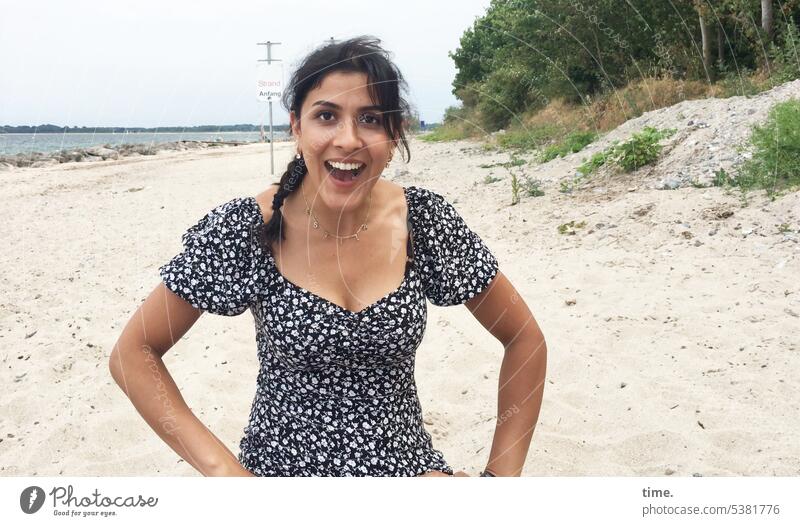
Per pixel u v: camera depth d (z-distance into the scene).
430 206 1.71
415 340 1.65
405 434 1.71
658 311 4.28
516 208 7.61
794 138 6.41
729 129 8.06
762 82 11.21
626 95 11.62
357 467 1.63
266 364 1.69
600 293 4.73
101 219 8.58
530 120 10.92
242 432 3.16
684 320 4.09
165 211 8.86
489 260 1.76
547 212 7.21
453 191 8.84
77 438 3.16
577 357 3.71
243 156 18.42
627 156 8.16
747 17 12.61
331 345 1.58
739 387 3.25
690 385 3.32
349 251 1.62
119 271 6.21
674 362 3.59
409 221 1.68
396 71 1.58
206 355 4.12
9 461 2.96
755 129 6.86
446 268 1.71
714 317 4.11
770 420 2.93
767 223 5.61
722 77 12.70
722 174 6.86
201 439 1.63
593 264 5.36
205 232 1.62
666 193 6.84
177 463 2.89
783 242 5.21
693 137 8.23
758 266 4.88
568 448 2.83
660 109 10.20
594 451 2.81
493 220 7.20
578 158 9.67
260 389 1.73
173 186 10.94
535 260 5.70
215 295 1.61
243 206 1.64
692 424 2.95
